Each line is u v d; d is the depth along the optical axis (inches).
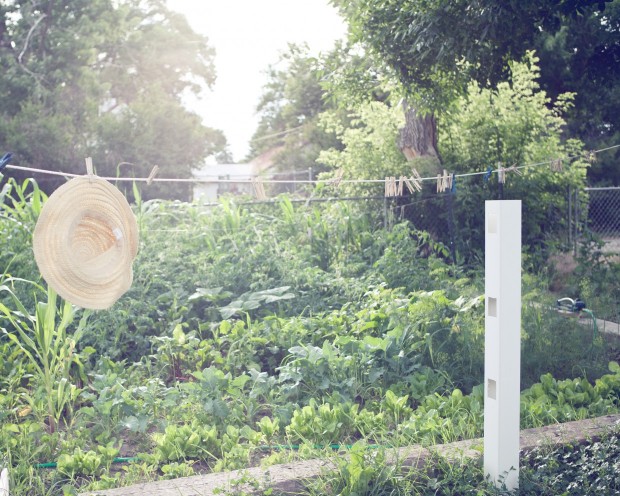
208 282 331.3
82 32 1126.4
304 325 286.8
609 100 812.0
